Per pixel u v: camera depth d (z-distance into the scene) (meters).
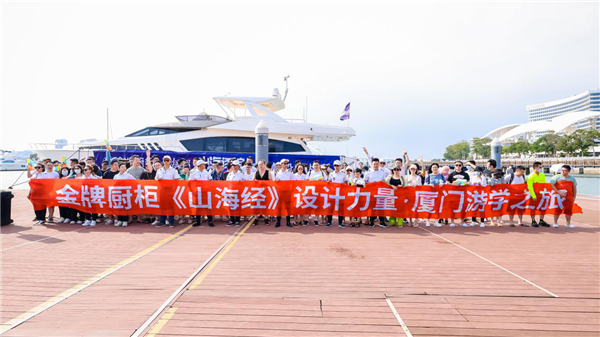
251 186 8.23
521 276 4.57
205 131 16.45
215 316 3.31
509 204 8.33
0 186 30.12
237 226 8.21
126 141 16.22
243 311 3.42
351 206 8.18
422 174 10.43
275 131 16.73
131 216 8.68
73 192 8.15
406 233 7.46
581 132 73.81
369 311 3.46
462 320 3.27
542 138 81.75
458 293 3.96
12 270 4.69
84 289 3.99
